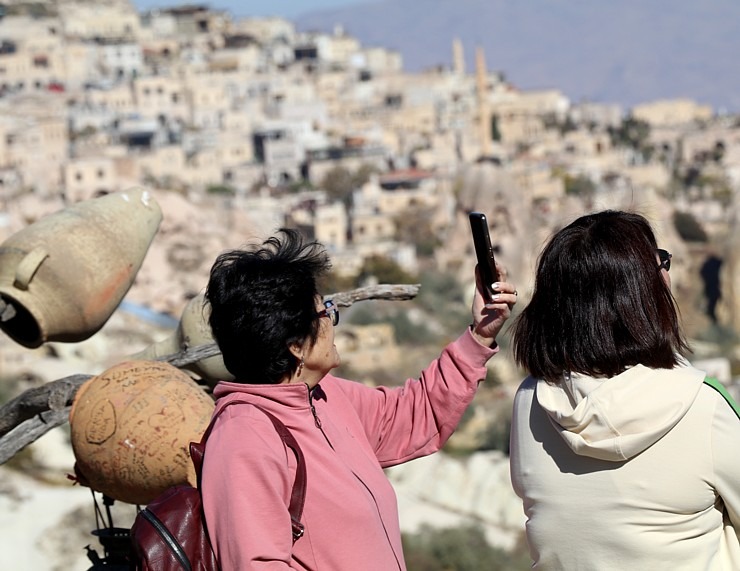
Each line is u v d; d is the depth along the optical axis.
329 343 3.86
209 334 5.54
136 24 165.50
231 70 153.00
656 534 3.68
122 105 131.62
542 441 3.89
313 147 126.00
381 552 3.75
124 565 4.64
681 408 3.64
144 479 4.49
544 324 3.84
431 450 4.26
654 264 3.82
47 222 5.65
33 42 143.25
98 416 4.52
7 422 5.23
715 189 124.81
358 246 87.06
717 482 3.65
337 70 168.88
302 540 3.66
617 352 3.74
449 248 81.62
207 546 3.59
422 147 131.88
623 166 134.12
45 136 102.62
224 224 68.38
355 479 3.79
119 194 5.88
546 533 3.84
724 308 72.69
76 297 5.57
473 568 26.55
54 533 20.30
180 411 4.52
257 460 3.57
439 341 56.75
